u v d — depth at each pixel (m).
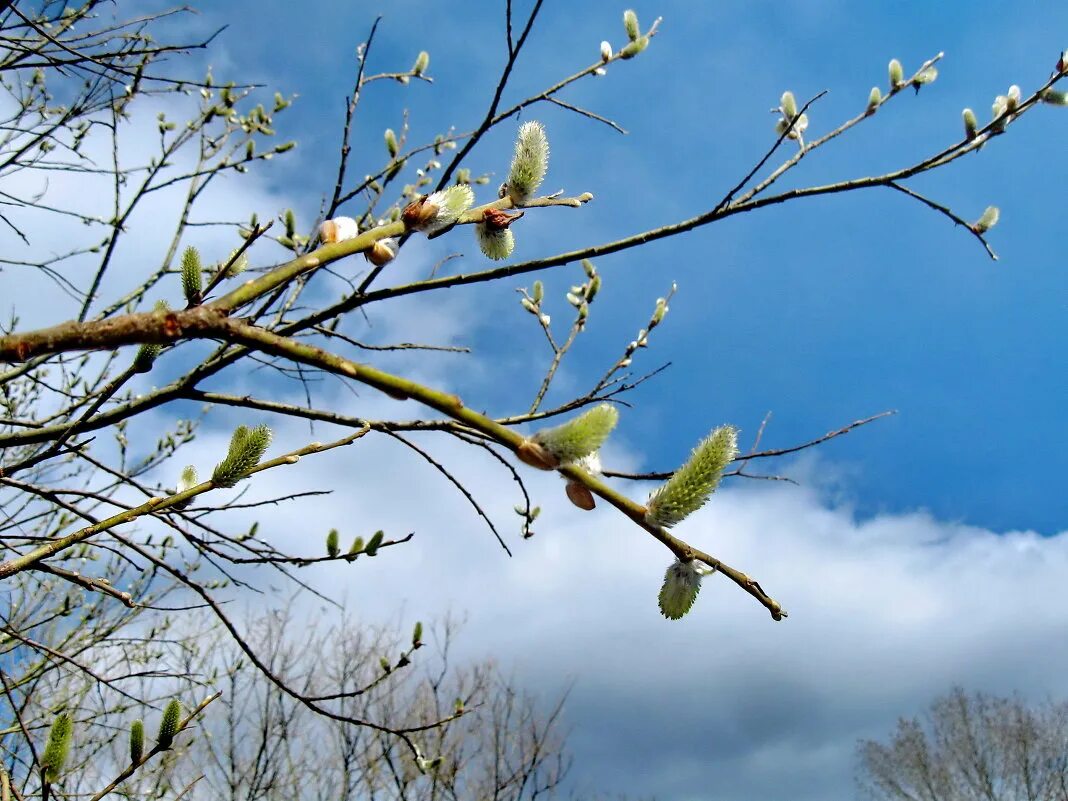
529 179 2.49
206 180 4.78
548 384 3.90
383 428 2.90
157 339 1.28
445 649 11.74
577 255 3.00
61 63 4.16
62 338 1.24
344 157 3.76
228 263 2.27
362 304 3.02
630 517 1.54
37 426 3.13
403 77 4.65
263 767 10.05
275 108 5.48
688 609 1.64
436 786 10.53
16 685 3.90
